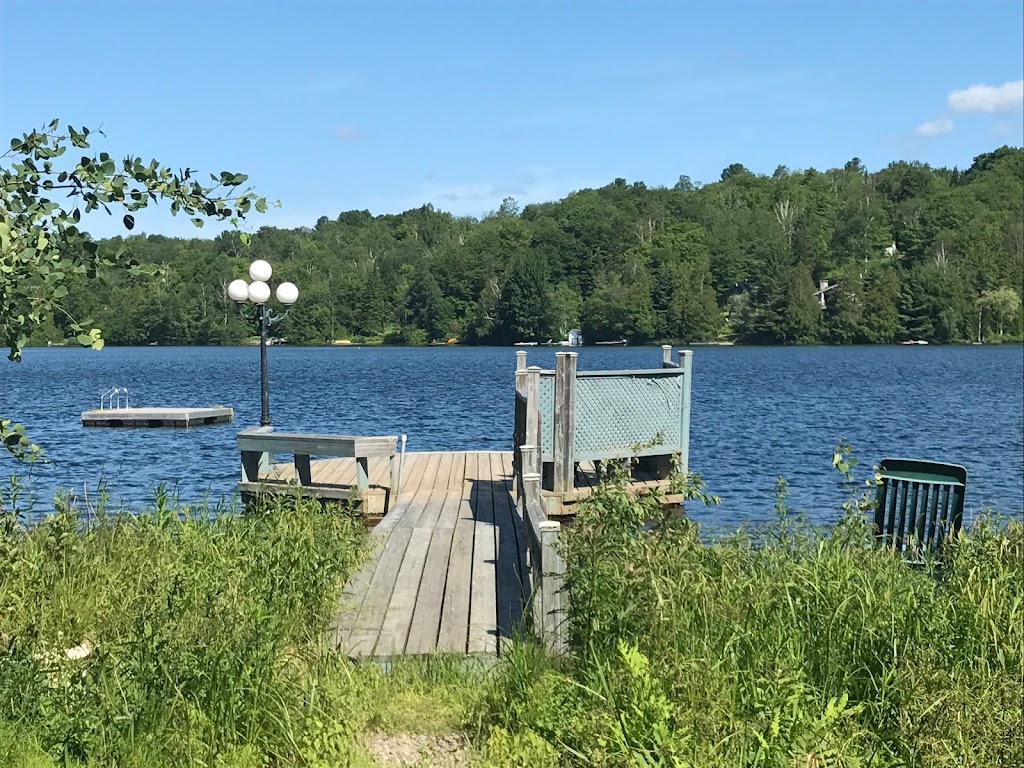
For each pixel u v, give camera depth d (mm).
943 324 117375
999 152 178000
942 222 138750
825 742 4078
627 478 7129
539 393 11312
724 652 4961
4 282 4664
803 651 5188
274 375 60500
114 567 7008
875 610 5523
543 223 141125
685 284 120938
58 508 7926
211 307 120562
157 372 66688
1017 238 133750
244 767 4180
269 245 139500
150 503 12758
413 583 7172
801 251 134500
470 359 86375
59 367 75750
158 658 4586
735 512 13344
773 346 117188
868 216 146000
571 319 123750
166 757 4152
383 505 11203
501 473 12906
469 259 129875
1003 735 4305
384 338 127812
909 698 4609
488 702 4812
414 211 175750
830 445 22047
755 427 26234
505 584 7148
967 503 14828
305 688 4695
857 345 117312
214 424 28234
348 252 148000
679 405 12000
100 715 4277
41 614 5758
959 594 5918
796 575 6004
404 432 26188
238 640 4785
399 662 5398
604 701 4512
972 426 27078
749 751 4094
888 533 7965
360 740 4535
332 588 6363
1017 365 70438
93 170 4906
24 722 4297
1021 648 5145
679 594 5434
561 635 5344
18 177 4793
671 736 4090
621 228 135250
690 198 153625
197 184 5016
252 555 6871
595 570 5258
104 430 26250
